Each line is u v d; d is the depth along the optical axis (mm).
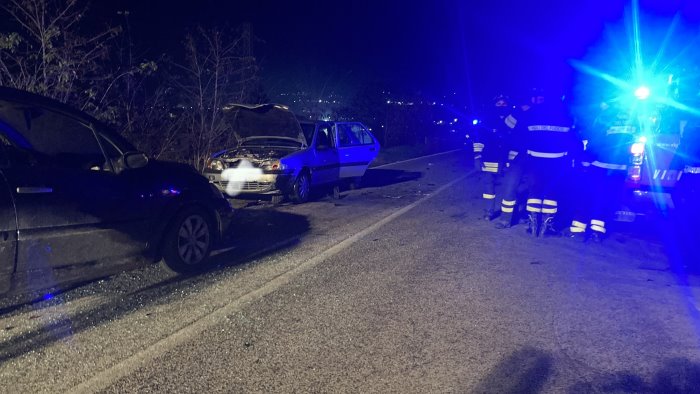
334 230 8445
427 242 7723
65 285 5066
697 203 7504
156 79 13148
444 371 3920
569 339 4484
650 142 7660
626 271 6438
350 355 4133
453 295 5496
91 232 5086
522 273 6289
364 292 5539
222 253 7000
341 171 12008
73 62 9336
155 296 5297
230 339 4363
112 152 5773
